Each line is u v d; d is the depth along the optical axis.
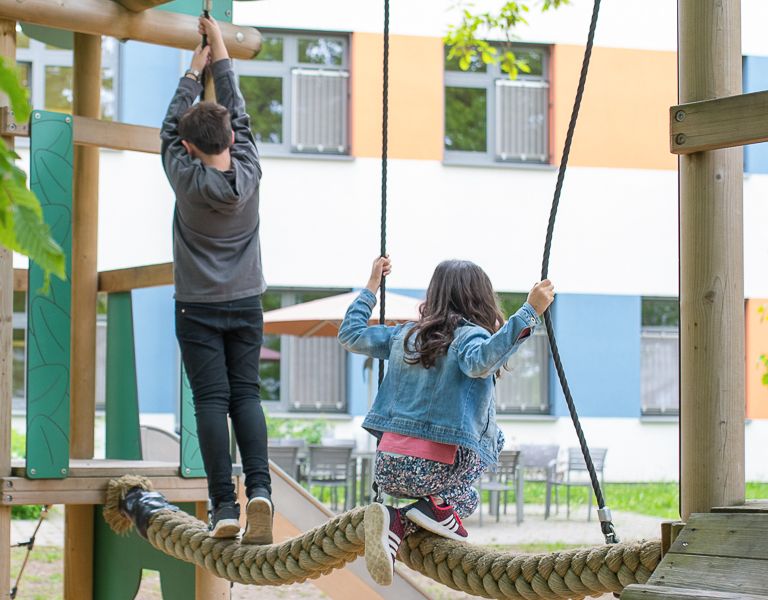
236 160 4.45
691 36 3.21
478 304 3.83
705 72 3.19
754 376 19.14
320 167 18.23
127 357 6.12
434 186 18.52
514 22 11.35
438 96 18.58
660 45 19.23
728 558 2.86
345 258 18.23
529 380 19.00
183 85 4.69
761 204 19.36
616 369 18.98
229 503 4.31
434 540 3.79
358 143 18.38
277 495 7.35
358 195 18.31
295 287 18.11
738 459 3.11
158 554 5.72
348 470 14.05
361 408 18.19
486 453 3.72
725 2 3.20
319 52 18.72
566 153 3.55
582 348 18.88
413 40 18.55
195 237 4.41
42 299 5.12
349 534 3.86
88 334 6.23
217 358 4.40
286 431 17.34
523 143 19.25
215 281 4.38
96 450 17.14
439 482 3.69
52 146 5.24
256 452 4.37
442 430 3.66
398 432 3.74
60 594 9.59
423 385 3.74
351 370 18.20
